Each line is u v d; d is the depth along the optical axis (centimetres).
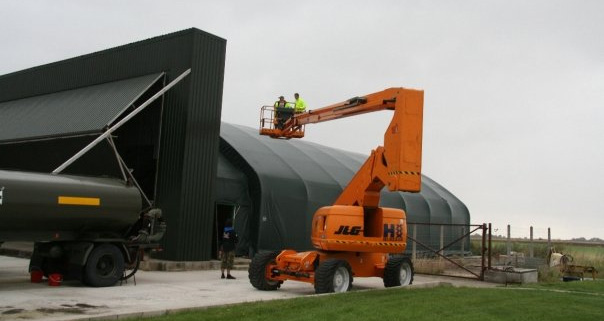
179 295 1418
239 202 2527
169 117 2217
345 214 1553
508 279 2127
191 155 2169
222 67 2308
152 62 2344
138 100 2288
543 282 2261
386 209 1625
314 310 1108
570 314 1198
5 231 1397
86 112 2194
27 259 2106
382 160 1517
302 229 2697
